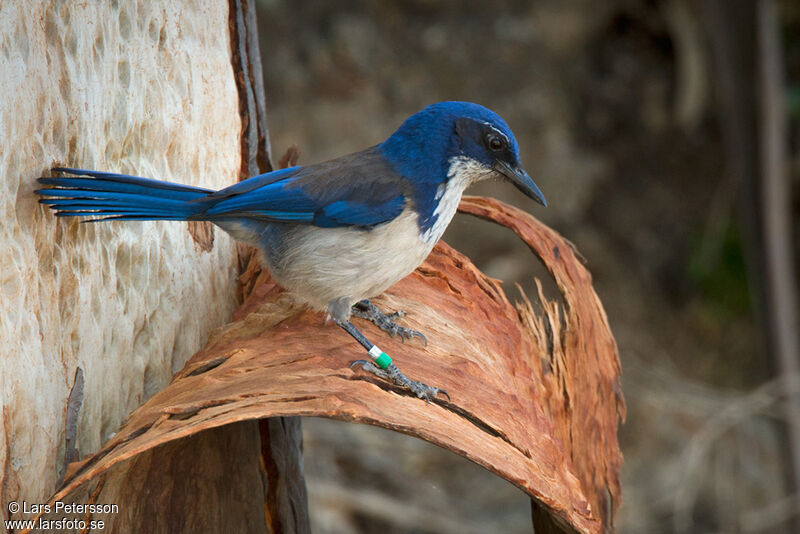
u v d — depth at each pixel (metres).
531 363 7.61
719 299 22.50
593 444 7.86
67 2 6.23
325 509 15.32
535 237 8.24
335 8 20.55
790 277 15.04
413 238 7.72
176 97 7.71
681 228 23.20
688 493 18.36
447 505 16.88
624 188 22.66
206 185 8.20
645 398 19.45
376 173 7.89
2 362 5.46
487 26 21.38
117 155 7.04
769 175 14.74
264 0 20.06
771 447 19.42
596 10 22.30
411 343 6.84
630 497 18.61
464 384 6.39
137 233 7.07
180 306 7.61
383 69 20.44
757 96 14.53
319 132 19.72
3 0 5.54
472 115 8.19
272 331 7.11
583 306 8.09
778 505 15.95
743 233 15.57
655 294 22.64
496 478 18.12
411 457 17.72
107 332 6.66
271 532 8.42
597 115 22.50
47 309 5.94
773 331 15.16
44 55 6.00
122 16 7.02
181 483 7.09
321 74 20.03
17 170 5.72
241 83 8.68
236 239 8.02
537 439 6.28
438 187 8.02
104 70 6.76
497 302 7.96
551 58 21.94
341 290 7.45
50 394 5.93
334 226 7.61
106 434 6.63
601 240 22.50
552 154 21.58
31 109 5.85
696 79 22.66
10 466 5.53
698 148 23.33
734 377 21.86
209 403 5.51
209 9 8.16
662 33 23.05
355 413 5.24
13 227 5.66
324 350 6.57
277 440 8.31
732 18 14.41
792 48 22.20
